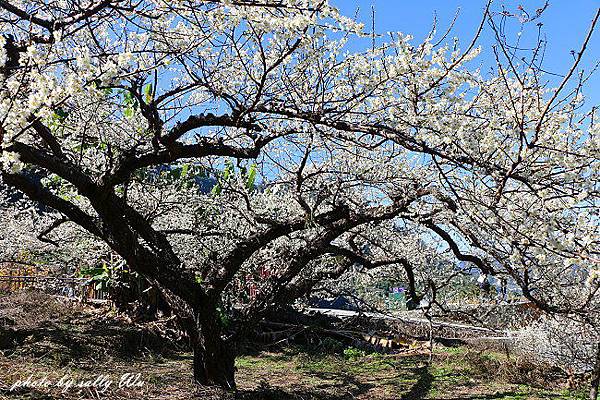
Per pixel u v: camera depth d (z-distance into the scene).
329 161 5.72
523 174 3.55
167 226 8.75
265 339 10.95
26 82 3.27
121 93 6.20
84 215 4.93
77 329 8.91
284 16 3.40
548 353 8.37
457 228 5.08
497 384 8.08
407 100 3.82
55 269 10.34
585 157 3.46
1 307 9.78
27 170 6.47
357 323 11.53
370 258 7.16
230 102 4.27
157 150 4.68
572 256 3.05
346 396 6.96
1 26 4.25
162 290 5.79
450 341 11.82
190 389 5.55
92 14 3.49
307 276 7.54
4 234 9.30
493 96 3.95
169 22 4.29
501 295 9.78
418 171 5.40
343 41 4.24
